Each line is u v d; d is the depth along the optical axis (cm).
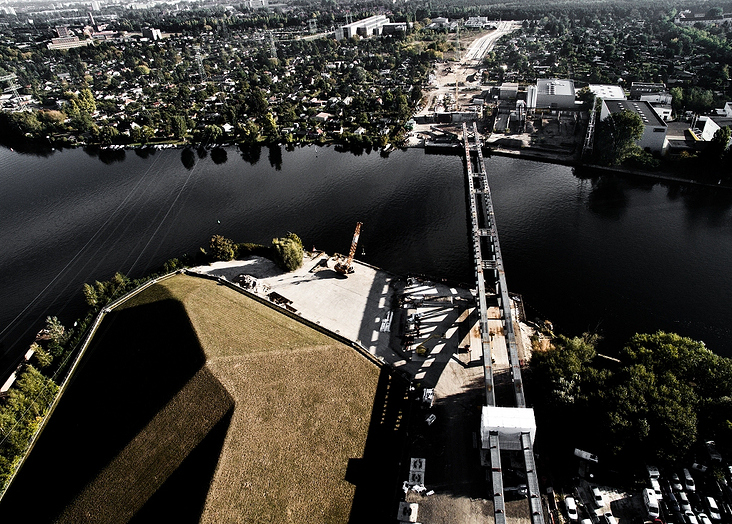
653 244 17788
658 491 9300
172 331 12275
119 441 10144
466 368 12462
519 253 17575
